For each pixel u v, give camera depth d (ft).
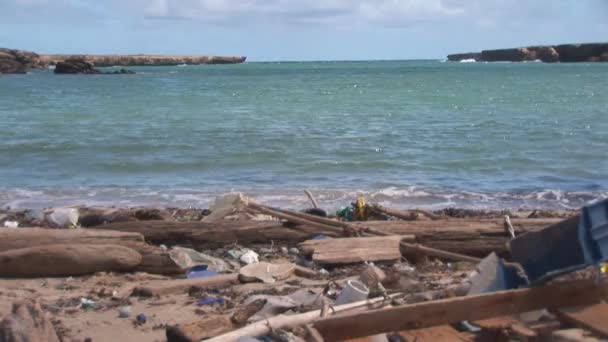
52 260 27.30
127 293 25.08
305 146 69.41
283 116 99.25
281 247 31.76
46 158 63.87
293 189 51.52
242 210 34.94
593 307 18.56
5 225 36.32
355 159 62.80
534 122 90.53
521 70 352.08
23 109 113.19
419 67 467.11
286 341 17.67
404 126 86.58
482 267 20.54
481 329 17.83
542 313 18.45
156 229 32.09
